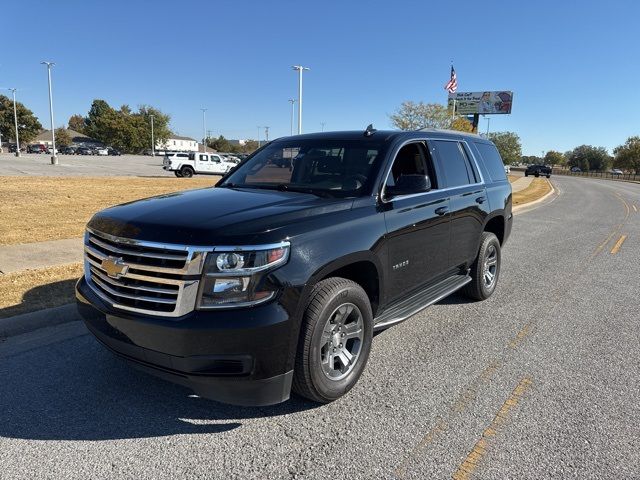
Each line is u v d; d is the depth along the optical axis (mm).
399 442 3072
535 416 3402
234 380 2873
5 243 8148
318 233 3199
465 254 5297
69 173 32031
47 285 5797
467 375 4031
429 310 5750
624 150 108500
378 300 3826
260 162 4676
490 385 3857
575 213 18641
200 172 37031
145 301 2941
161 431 3164
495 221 6207
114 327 3107
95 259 3361
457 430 3215
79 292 3471
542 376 4039
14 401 3484
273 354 2906
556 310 5859
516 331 5094
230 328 2785
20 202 13883
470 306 5938
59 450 2941
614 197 30250
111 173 35312
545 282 7277
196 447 2996
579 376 4051
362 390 3746
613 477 2764
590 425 3297
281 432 3168
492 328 5168
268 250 2895
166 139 126562
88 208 13047
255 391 2945
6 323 4625
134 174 36031
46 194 16266
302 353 3115
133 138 117438
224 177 4754
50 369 3982
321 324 3164
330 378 3357
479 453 2969
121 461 2848
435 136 4965
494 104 72688
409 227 4074
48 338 4594
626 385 3902
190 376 2865
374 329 3791
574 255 9531
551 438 3135
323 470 2793
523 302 6164
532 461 2896
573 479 2742
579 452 2990
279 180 4309
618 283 7301
